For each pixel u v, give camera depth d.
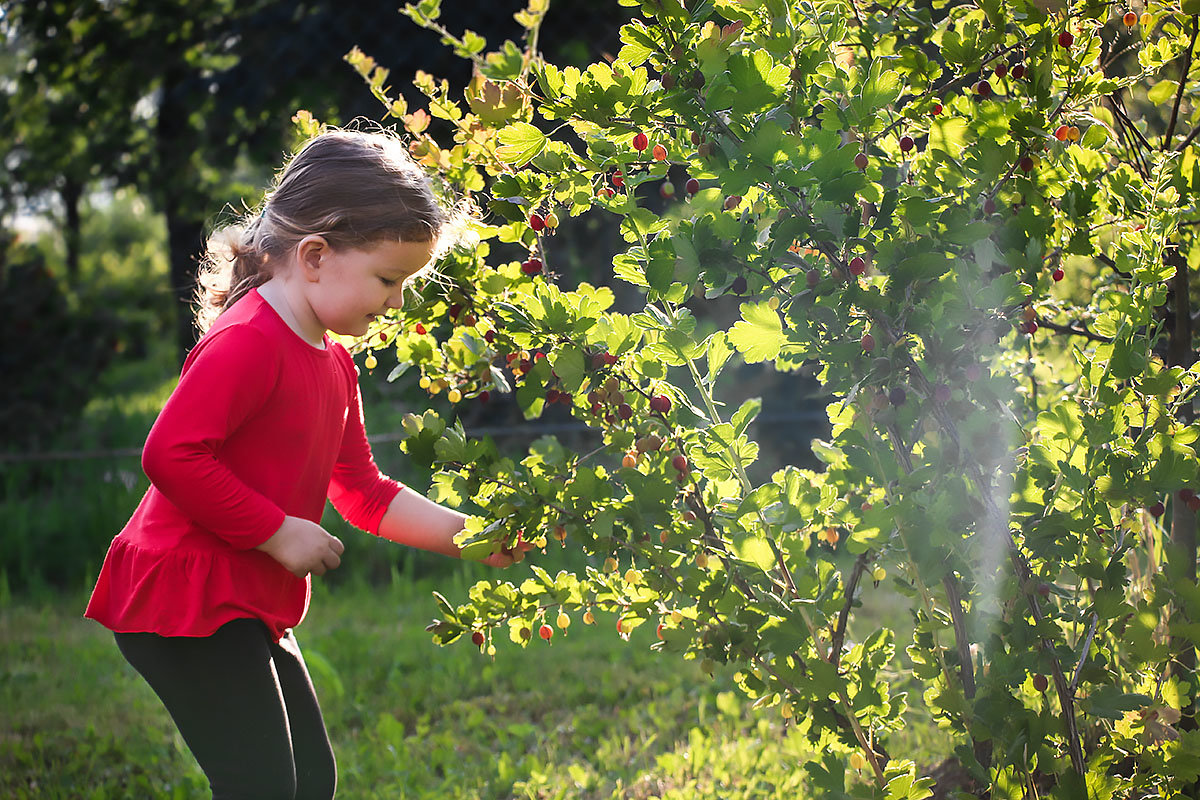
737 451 1.76
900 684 2.72
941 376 1.70
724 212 1.61
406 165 1.84
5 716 3.59
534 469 1.76
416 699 3.64
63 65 7.64
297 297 1.85
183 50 7.32
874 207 1.67
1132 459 1.73
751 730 3.17
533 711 3.56
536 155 1.73
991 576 1.72
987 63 1.73
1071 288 2.41
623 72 1.63
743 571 1.76
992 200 1.69
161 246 18.91
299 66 6.30
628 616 1.87
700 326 1.73
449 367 2.05
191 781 2.98
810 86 1.68
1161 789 1.84
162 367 10.43
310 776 1.97
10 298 7.54
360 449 2.15
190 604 1.75
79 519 5.75
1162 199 1.84
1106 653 1.94
